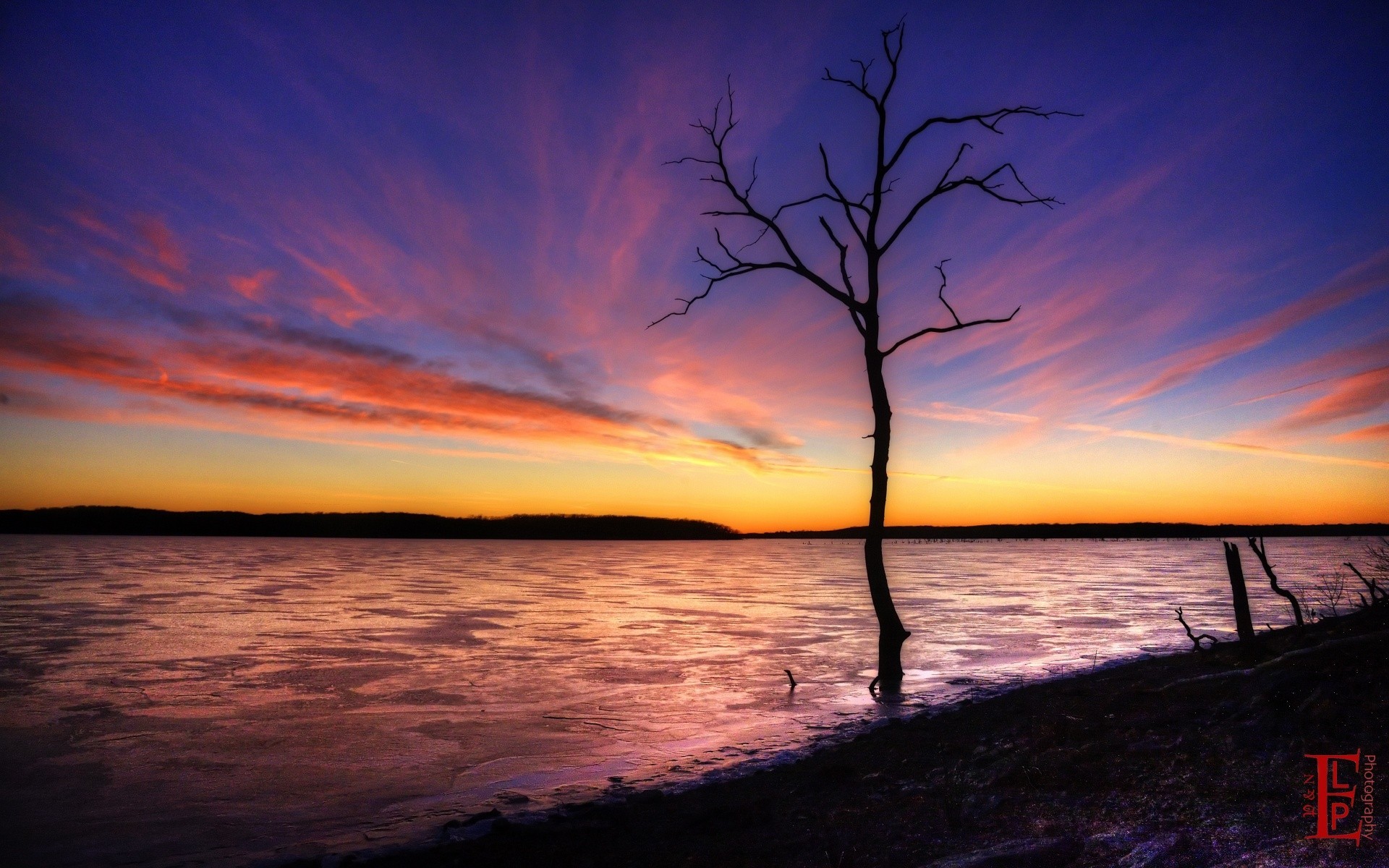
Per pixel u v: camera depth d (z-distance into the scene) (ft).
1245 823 14.23
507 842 18.42
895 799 19.36
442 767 26.45
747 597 100.42
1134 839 14.21
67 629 60.08
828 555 338.95
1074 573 165.99
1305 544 422.00
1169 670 35.01
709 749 28.53
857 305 47.65
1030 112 46.80
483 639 57.26
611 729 31.73
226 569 147.23
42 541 350.84
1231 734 20.04
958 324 47.03
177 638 55.88
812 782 22.22
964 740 25.29
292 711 34.63
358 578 126.31
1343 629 32.78
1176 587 116.16
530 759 27.48
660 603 89.25
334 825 21.03
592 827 19.27
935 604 88.94
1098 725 23.86
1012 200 47.39
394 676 42.83
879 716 33.35
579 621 70.03
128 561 171.83
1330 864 11.97
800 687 40.60
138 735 30.58
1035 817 16.49
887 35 47.16
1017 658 50.08
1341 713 19.83
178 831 20.59
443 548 360.28
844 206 48.34
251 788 24.26
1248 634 36.94
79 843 19.80
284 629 61.67
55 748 28.71
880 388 46.65
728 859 16.33
